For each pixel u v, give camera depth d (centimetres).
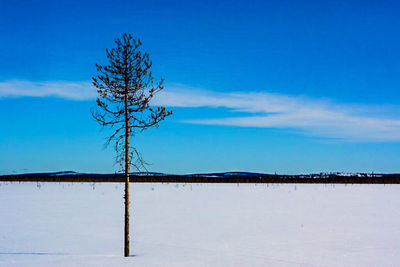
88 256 1179
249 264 1055
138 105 1295
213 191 4884
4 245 1362
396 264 1052
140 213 2348
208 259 1124
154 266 1038
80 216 2181
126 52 1291
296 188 5922
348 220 2000
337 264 1051
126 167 1245
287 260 1104
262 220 2017
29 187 5822
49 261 1105
